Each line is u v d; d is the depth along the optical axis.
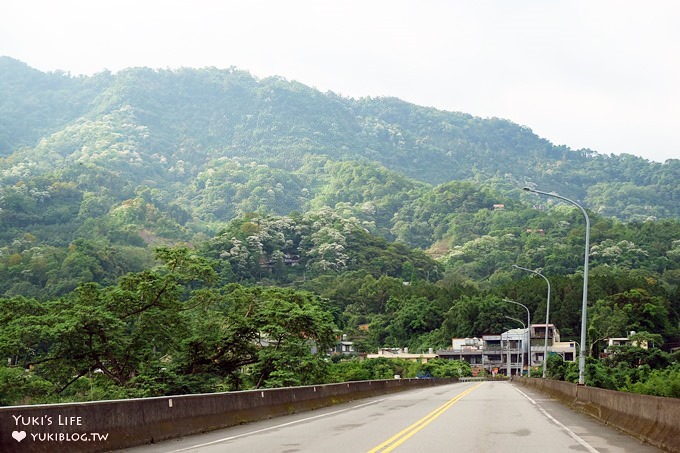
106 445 15.54
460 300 162.62
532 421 24.33
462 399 41.44
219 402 22.02
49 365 46.56
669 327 131.38
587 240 35.50
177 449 15.97
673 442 15.77
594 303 144.25
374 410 30.44
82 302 49.53
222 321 51.38
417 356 136.00
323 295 188.38
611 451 15.87
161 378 45.31
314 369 49.91
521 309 154.00
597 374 74.62
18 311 48.78
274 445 16.72
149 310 48.81
